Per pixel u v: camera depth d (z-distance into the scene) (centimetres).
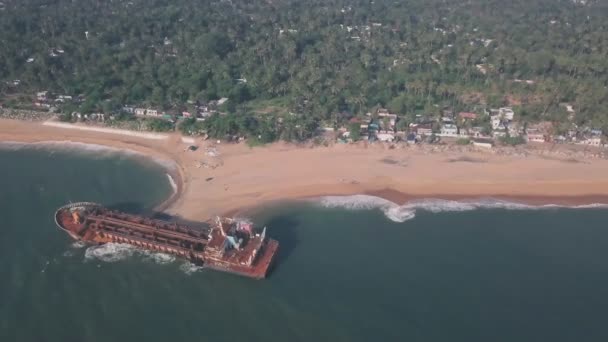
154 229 13038
